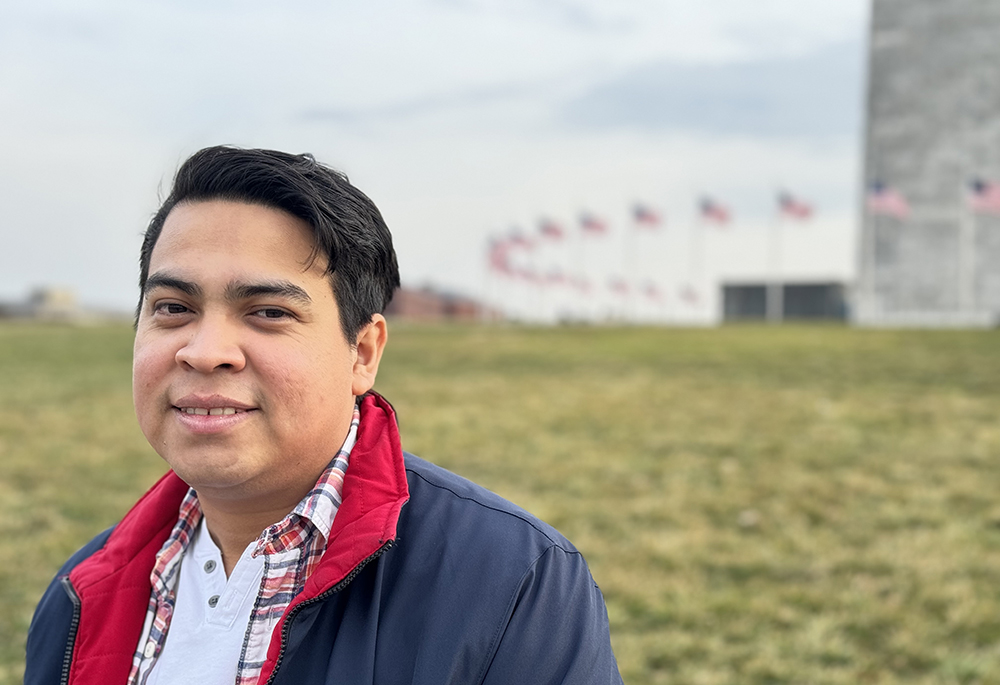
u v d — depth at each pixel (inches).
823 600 178.9
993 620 167.8
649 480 297.6
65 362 749.3
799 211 1430.9
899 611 172.4
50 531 226.4
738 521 242.5
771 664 148.4
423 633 42.9
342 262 44.8
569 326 1435.8
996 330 1103.0
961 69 1652.3
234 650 45.3
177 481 51.9
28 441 367.6
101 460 325.7
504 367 745.0
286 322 43.6
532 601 43.6
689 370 708.7
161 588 49.2
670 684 143.6
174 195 45.9
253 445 43.4
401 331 1289.4
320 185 45.1
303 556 45.8
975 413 457.7
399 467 46.8
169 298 44.2
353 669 42.3
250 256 43.1
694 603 176.4
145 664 47.5
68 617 51.6
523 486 289.0
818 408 480.1
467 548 44.9
